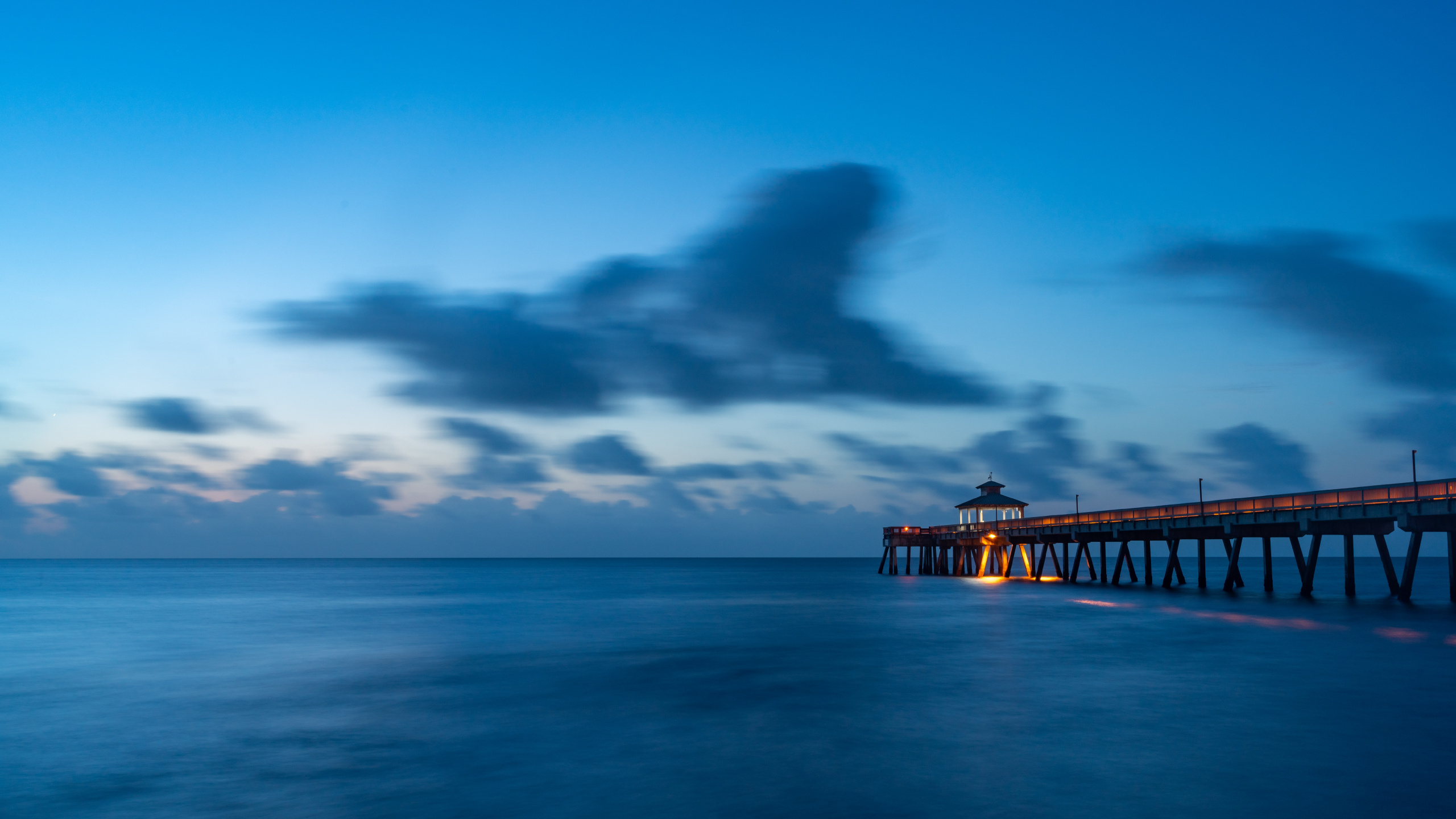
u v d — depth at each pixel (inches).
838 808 543.8
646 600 2832.2
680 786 593.0
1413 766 612.1
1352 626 1460.4
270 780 626.8
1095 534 2856.8
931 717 803.4
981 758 652.1
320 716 849.5
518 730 772.0
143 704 927.0
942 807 540.7
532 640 1525.6
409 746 717.9
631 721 805.2
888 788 580.4
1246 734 711.7
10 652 1413.6
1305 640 1290.6
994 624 1700.3
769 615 2034.9
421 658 1277.1
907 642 1422.2
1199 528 2356.1
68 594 3506.4
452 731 773.3
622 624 1847.9
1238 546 2406.5
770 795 569.9
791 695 933.2
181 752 711.7
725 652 1310.3
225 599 3080.7
